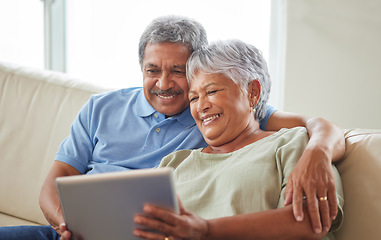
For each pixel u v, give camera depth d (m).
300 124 1.52
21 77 2.11
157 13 3.01
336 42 2.56
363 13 2.50
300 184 1.19
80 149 1.75
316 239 1.17
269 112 1.62
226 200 1.31
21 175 1.98
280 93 2.73
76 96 1.99
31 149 1.99
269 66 2.78
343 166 1.42
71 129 1.79
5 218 1.96
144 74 1.66
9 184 1.98
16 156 2.00
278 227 1.17
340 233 1.35
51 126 1.98
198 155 1.46
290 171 1.28
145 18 3.04
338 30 2.55
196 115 1.48
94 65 3.20
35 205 1.93
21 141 2.01
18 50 3.18
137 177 1.01
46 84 2.06
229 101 1.42
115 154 1.70
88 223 1.11
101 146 1.73
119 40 3.12
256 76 1.47
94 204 1.07
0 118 2.07
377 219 1.30
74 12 3.20
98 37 3.17
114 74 3.17
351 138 1.45
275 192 1.29
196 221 1.11
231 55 1.43
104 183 1.03
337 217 1.23
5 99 2.09
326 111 2.62
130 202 1.04
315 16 2.57
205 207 1.36
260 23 2.80
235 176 1.33
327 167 1.22
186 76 1.55
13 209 1.97
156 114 1.72
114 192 1.04
